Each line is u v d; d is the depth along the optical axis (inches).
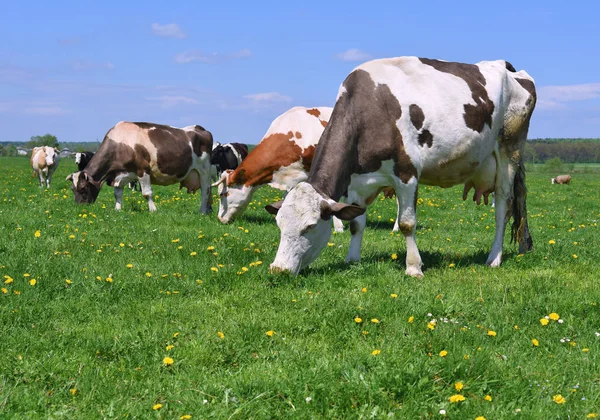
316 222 281.0
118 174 580.1
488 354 183.6
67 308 242.8
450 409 152.8
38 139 4913.9
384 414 149.3
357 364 176.9
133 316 235.3
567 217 635.5
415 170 307.1
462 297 256.2
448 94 314.0
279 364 186.2
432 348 195.8
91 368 184.1
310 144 453.1
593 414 146.3
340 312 228.7
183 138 601.6
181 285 276.7
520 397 160.4
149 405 158.9
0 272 283.6
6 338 207.0
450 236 465.4
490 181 353.7
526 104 355.3
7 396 158.4
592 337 206.8
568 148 5022.1
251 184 471.5
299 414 152.7
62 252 337.1
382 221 558.9
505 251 381.7
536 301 245.0
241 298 257.1
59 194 797.9
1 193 778.8
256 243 380.8
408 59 320.2
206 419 151.3
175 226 462.0
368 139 301.1
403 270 317.7
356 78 306.5
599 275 306.7
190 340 209.3
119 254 339.9
